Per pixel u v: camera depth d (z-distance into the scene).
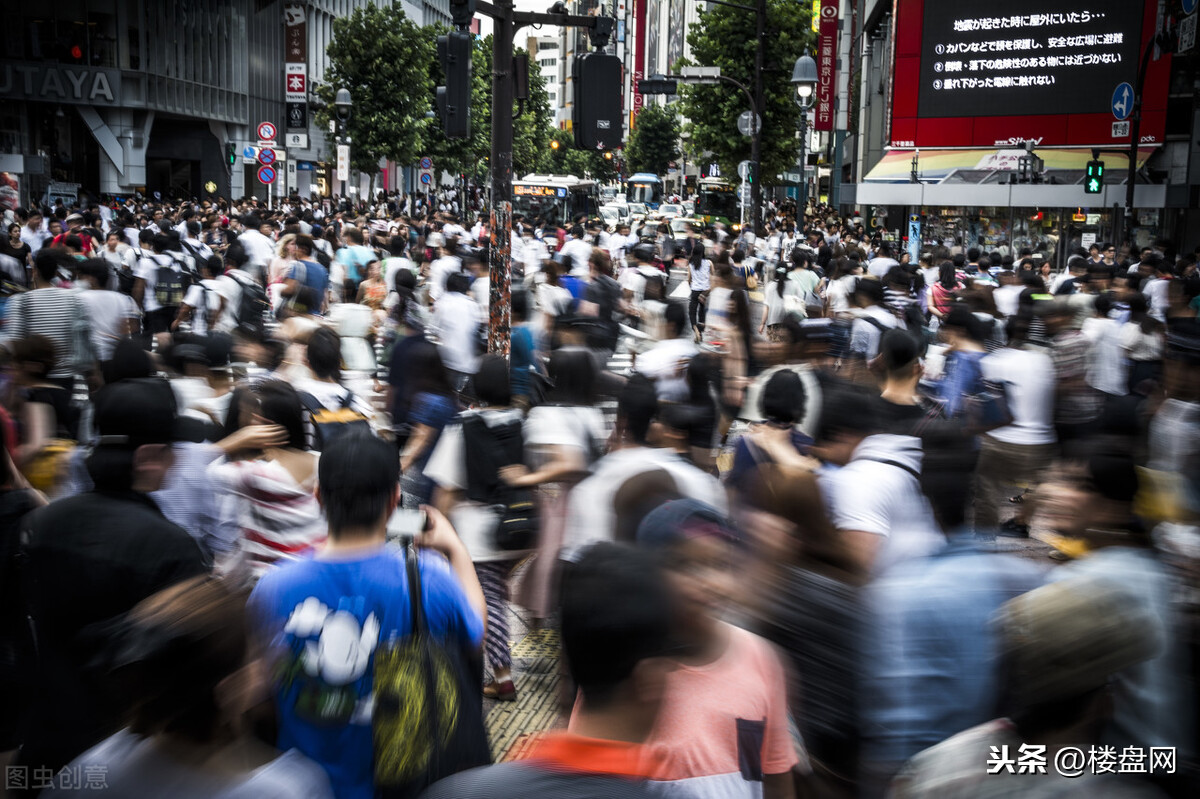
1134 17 32.97
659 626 2.05
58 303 8.52
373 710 3.01
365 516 3.15
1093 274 12.76
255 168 63.00
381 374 12.80
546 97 87.62
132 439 3.70
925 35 36.41
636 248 15.91
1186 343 6.15
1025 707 2.46
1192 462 5.02
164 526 3.60
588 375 5.68
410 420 6.64
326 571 3.10
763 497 3.68
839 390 4.76
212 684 2.29
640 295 15.59
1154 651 2.48
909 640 3.52
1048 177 33.41
